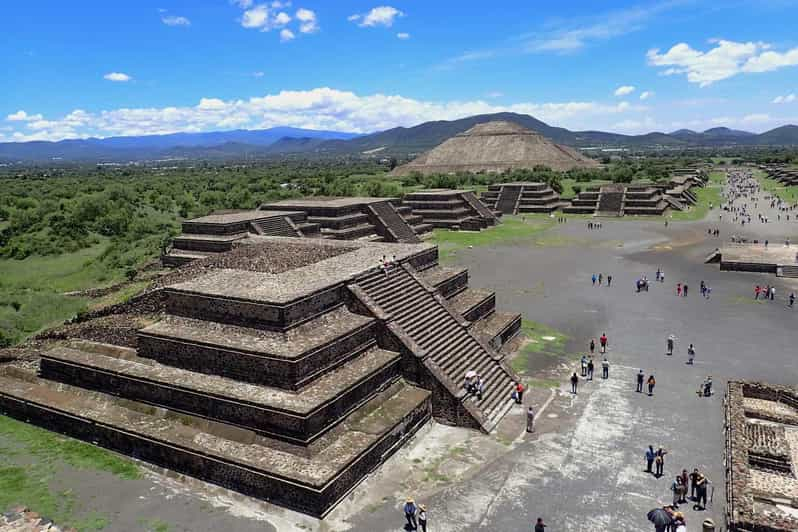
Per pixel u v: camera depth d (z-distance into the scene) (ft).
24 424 82.94
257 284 85.05
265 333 75.31
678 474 67.72
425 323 92.27
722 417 82.07
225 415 69.82
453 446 74.69
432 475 67.97
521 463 70.38
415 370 82.64
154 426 72.49
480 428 78.33
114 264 180.04
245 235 155.43
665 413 83.51
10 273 179.22
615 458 71.36
